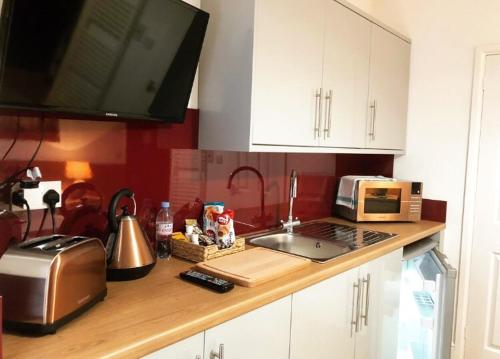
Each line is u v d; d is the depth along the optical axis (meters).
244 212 2.22
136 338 1.04
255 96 1.74
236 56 1.79
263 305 1.38
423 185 2.88
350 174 3.01
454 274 2.09
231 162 2.12
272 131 1.83
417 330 2.36
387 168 3.01
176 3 1.50
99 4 1.26
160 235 1.76
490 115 2.62
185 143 1.91
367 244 2.09
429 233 2.52
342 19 2.17
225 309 1.24
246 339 1.33
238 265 1.61
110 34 1.33
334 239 2.20
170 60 1.59
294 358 1.55
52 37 1.19
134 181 1.73
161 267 1.63
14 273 1.04
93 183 1.59
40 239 1.21
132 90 1.50
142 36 1.44
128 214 1.51
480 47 2.62
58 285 1.05
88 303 1.17
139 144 1.73
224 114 1.84
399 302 2.26
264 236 2.19
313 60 2.00
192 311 1.21
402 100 2.82
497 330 2.63
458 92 2.72
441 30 2.76
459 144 2.73
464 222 2.71
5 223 1.33
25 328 1.03
